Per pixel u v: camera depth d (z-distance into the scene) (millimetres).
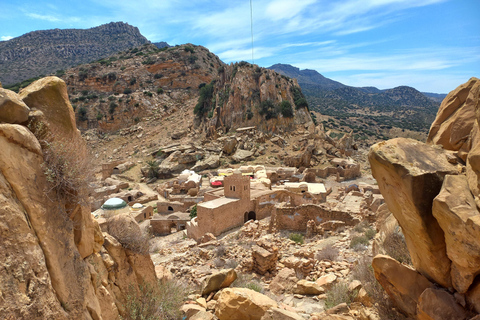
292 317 7977
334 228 21188
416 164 6121
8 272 4512
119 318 7609
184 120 120750
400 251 9375
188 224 37156
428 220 5996
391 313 7609
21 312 4504
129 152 101688
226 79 108562
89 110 127250
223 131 97500
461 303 6008
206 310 10680
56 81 6316
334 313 8820
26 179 5219
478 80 6988
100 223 8477
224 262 17297
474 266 5438
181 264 17422
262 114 97500
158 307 8898
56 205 5863
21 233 4859
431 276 6770
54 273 5461
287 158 78188
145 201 60375
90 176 6512
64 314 5410
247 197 36938
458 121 7008
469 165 5582
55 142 5891
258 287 12547
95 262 7254
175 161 81312
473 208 5242
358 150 91312
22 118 5496
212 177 68125
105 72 149250
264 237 21922
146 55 165125
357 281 10312
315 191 47000
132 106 130625
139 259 8969
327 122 169125
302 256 15820
